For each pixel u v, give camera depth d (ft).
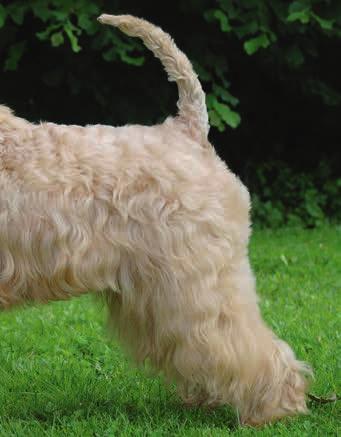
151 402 19.10
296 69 41.50
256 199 42.32
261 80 43.37
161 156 16.57
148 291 16.52
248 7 36.45
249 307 17.04
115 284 16.49
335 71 43.34
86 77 38.52
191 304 16.43
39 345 23.09
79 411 18.04
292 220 41.78
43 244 16.06
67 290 16.44
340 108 44.42
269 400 17.19
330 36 38.45
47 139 16.43
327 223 41.57
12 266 16.15
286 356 17.43
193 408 18.66
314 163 45.83
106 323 18.31
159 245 16.26
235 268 16.98
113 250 16.21
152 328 16.98
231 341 16.65
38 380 20.44
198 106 17.80
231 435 16.65
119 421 17.57
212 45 39.47
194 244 16.35
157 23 39.29
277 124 45.57
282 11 37.19
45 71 38.93
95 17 35.27
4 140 16.37
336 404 18.60
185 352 16.63
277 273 30.66
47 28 33.86
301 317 25.21
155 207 16.21
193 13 38.68
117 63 38.96
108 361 21.88
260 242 37.06
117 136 16.80
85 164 16.19
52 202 15.99
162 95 39.81
